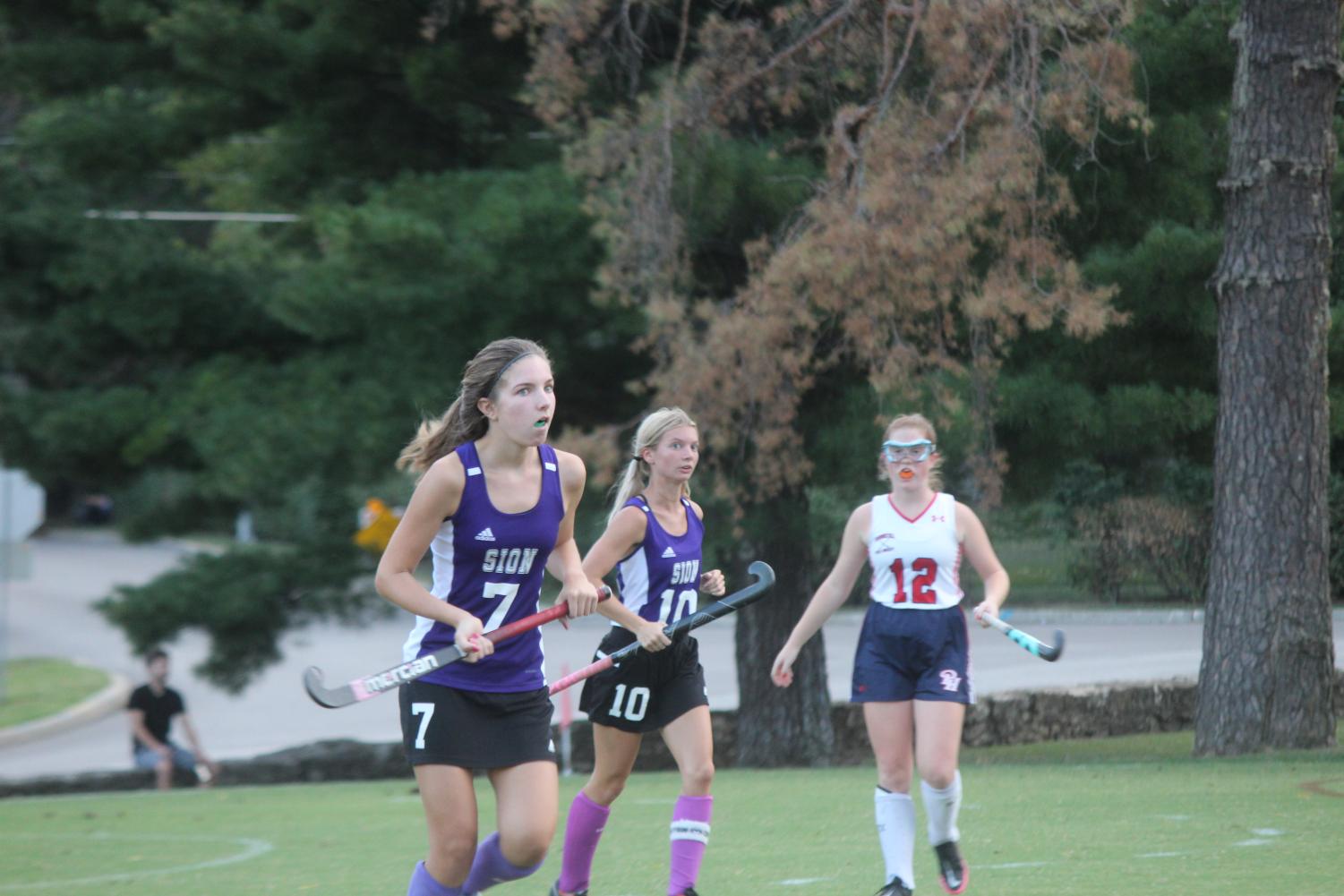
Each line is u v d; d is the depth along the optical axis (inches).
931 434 832.3
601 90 2009.1
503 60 2121.1
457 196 2017.7
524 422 634.2
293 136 2271.2
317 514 2269.9
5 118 2883.9
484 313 2025.1
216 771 2242.9
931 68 1841.8
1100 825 1090.7
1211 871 877.2
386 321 2025.1
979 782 1414.9
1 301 2311.8
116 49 2256.4
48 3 2283.5
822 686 2265.0
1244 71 1694.1
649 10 1974.7
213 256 2433.6
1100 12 1697.8
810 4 1825.8
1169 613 3619.6
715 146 1859.0
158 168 2341.3
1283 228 1679.4
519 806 642.2
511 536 641.0
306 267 2135.8
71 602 5674.2
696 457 863.7
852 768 1854.1
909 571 823.1
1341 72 1678.2
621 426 1972.2
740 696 2272.4
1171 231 1851.6
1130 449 1964.8
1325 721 1680.6
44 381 2386.8
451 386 2026.3
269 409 2100.1
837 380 1979.6
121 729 3415.4
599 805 853.2
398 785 1849.2
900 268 1673.2
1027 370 1895.9
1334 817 1099.3
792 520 1993.1
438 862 642.2
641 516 852.0
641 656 841.5
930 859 991.0
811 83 1931.6
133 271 2262.6
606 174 1887.3
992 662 3629.4
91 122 2262.6
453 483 634.2
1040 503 2258.9
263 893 975.6
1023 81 1727.4
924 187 1689.2
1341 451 2261.3
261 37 2113.7
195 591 2204.7
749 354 1756.9
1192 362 1936.5
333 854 1178.0
